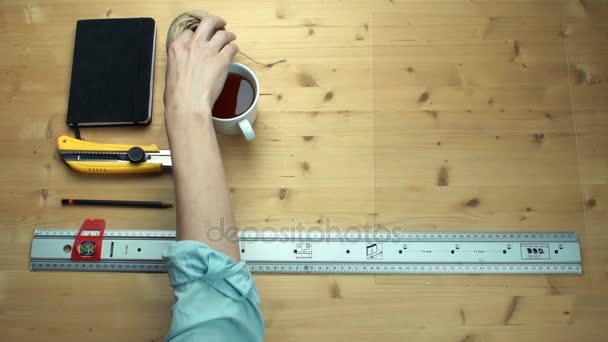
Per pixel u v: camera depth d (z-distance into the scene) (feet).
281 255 2.80
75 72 3.01
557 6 3.18
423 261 2.80
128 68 2.99
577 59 3.11
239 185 2.90
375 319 2.74
